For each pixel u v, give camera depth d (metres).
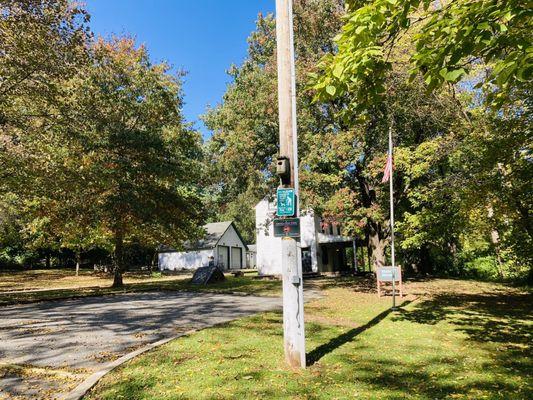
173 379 5.29
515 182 13.23
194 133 24.56
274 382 5.19
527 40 4.02
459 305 12.95
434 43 4.63
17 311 12.45
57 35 14.88
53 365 6.11
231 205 64.56
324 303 13.60
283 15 6.37
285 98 6.25
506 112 12.70
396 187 21.08
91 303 14.39
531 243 13.56
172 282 26.23
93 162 18.69
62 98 16.97
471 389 4.97
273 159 20.94
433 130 19.55
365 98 5.62
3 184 15.18
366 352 6.80
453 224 16.33
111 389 4.94
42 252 46.19
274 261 30.89
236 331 8.42
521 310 11.77
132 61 21.28
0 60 13.80
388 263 24.56
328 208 18.20
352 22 4.50
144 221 21.02
